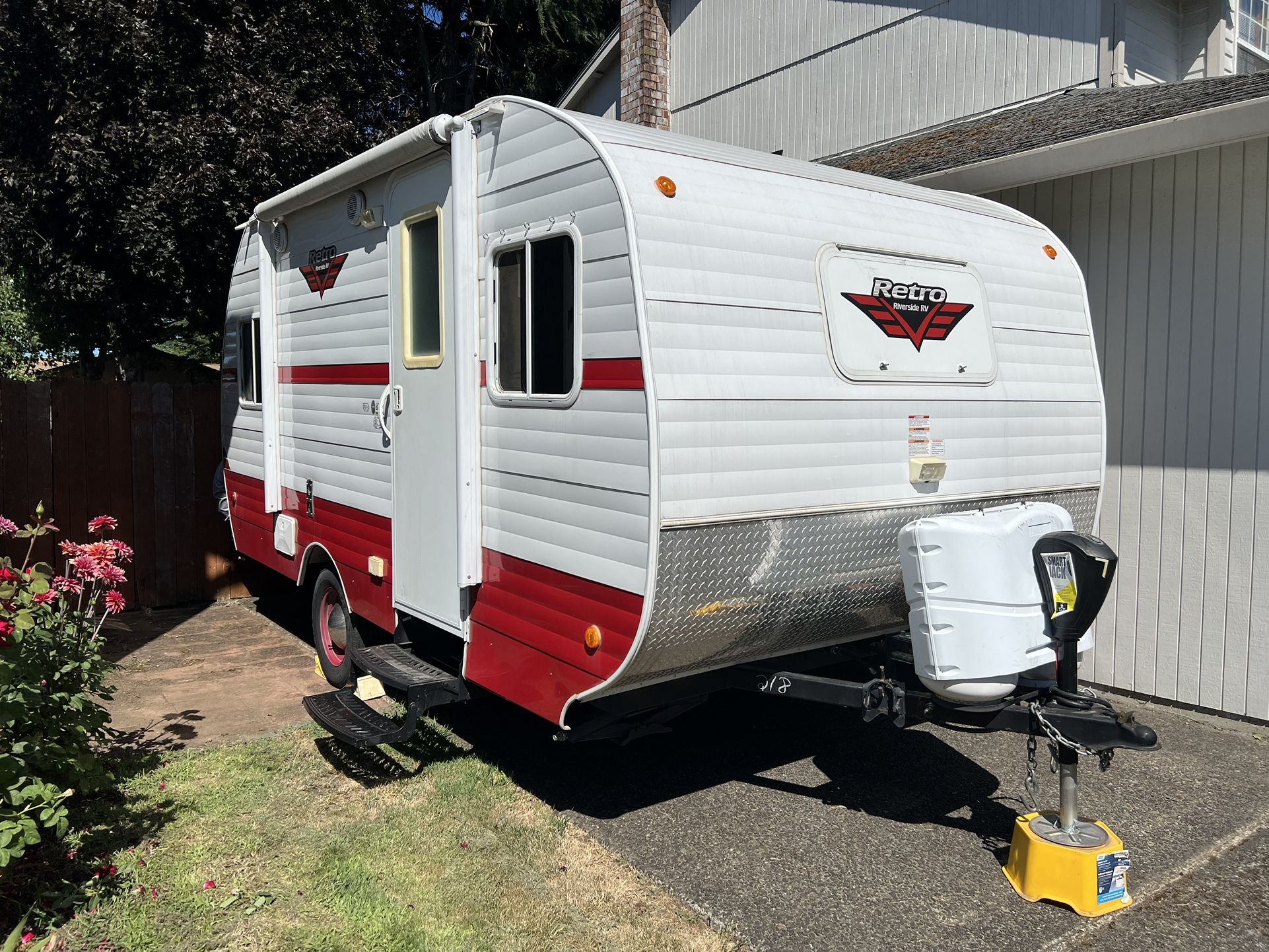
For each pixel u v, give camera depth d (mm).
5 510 7070
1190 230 5133
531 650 3670
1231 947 3084
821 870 3527
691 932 3115
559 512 3486
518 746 4695
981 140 6477
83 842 3619
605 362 3225
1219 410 5070
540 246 3568
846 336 3684
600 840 3734
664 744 4750
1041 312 4562
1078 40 7660
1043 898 3311
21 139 11406
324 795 4109
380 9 14234
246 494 6746
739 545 3301
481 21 21062
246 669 6027
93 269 11266
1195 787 4266
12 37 10758
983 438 4191
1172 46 8102
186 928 3084
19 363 16406
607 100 13734
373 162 4438
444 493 4156
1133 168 5340
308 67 12008
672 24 12234
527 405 3633
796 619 3701
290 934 3059
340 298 5090
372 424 4797
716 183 3463
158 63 10711
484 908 3229
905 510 3848
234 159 10664
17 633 3377
